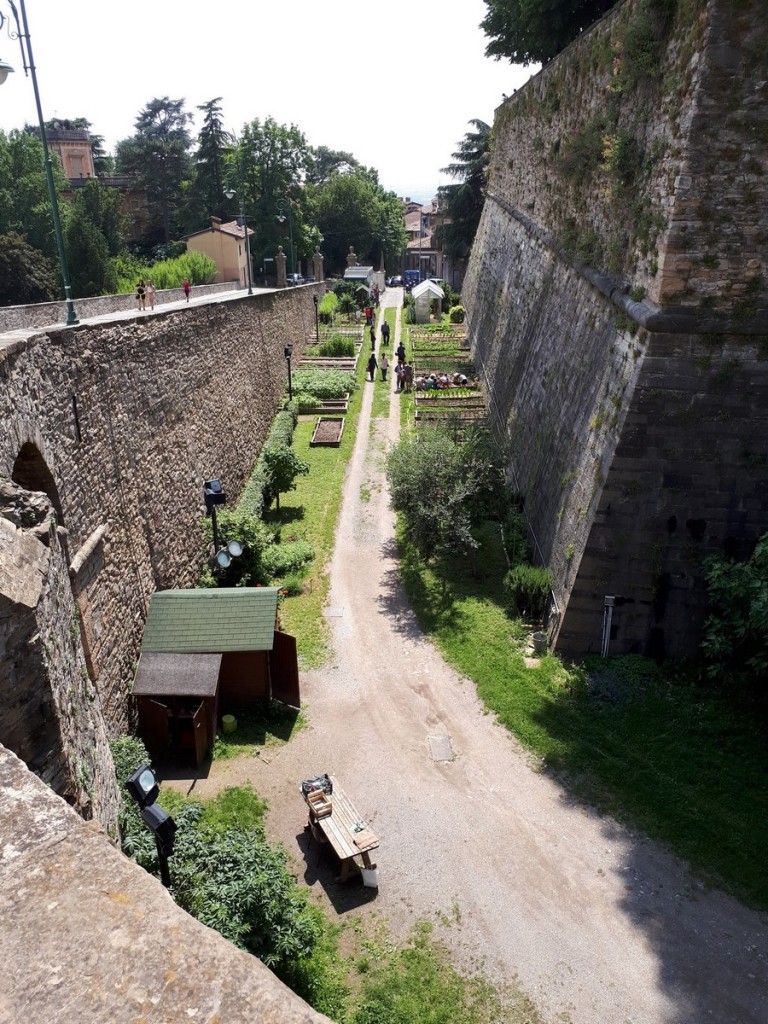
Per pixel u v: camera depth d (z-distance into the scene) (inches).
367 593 652.7
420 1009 297.6
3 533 204.4
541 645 546.9
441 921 339.0
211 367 752.3
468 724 477.1
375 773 434.0
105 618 419.5
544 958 320.8
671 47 488.4
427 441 679.1
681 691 493.0
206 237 2020.2
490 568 690.2
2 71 379.2
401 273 3983.8
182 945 78.9
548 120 903.7
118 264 1969.7
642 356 493.0
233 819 392.5
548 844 381.4
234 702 496.4
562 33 974.4
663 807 401.4
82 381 421.4
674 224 466.0
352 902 348.2
